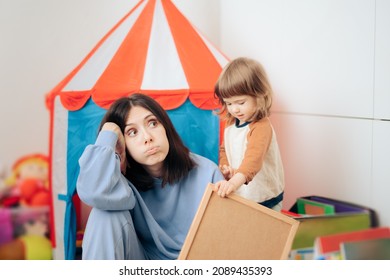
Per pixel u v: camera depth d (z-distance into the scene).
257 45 1.45
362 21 1.03
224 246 0.85
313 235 0.94
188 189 0.98
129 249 0.89
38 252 1.41
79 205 1.54
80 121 1.18
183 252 0.84
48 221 1.47
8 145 1.51
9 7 1.50
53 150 1.21
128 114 0.94
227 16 1.62
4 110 1.51
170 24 1.30
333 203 1.10
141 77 1.19
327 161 1.15
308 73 1.21
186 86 1.17
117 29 1.32
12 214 1.45
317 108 1.18
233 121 1.16
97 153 0.86
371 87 1.00
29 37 1.52
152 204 0.98
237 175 0.97
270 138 1.09
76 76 1.22
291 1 1.28
